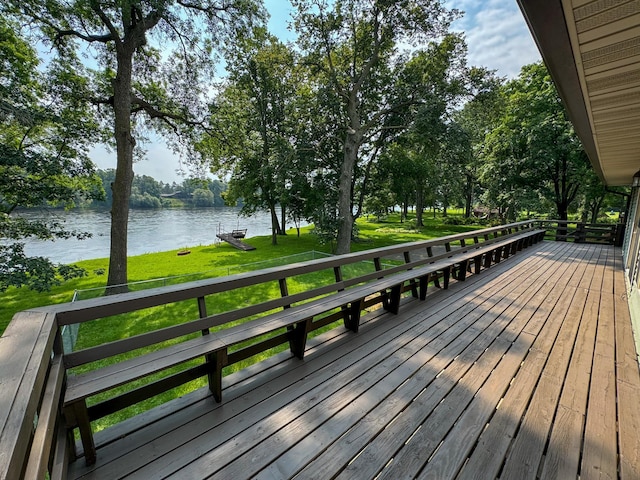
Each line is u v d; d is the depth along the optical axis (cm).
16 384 77
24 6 600
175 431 154
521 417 170
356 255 293
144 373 141
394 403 180
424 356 237
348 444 149
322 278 805
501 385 200
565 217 1230
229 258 1241
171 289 168
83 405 129
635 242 428
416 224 2205
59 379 112
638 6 106
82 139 754
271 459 139
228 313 194
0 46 593
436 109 975
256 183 1515
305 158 1145
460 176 2044
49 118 640
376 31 1026
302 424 162
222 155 1127
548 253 724
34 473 69
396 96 1179
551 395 190
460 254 467
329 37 1055
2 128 641
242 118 1210
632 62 148
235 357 192
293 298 235
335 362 225
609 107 209
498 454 144
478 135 1630
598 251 753
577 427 162
